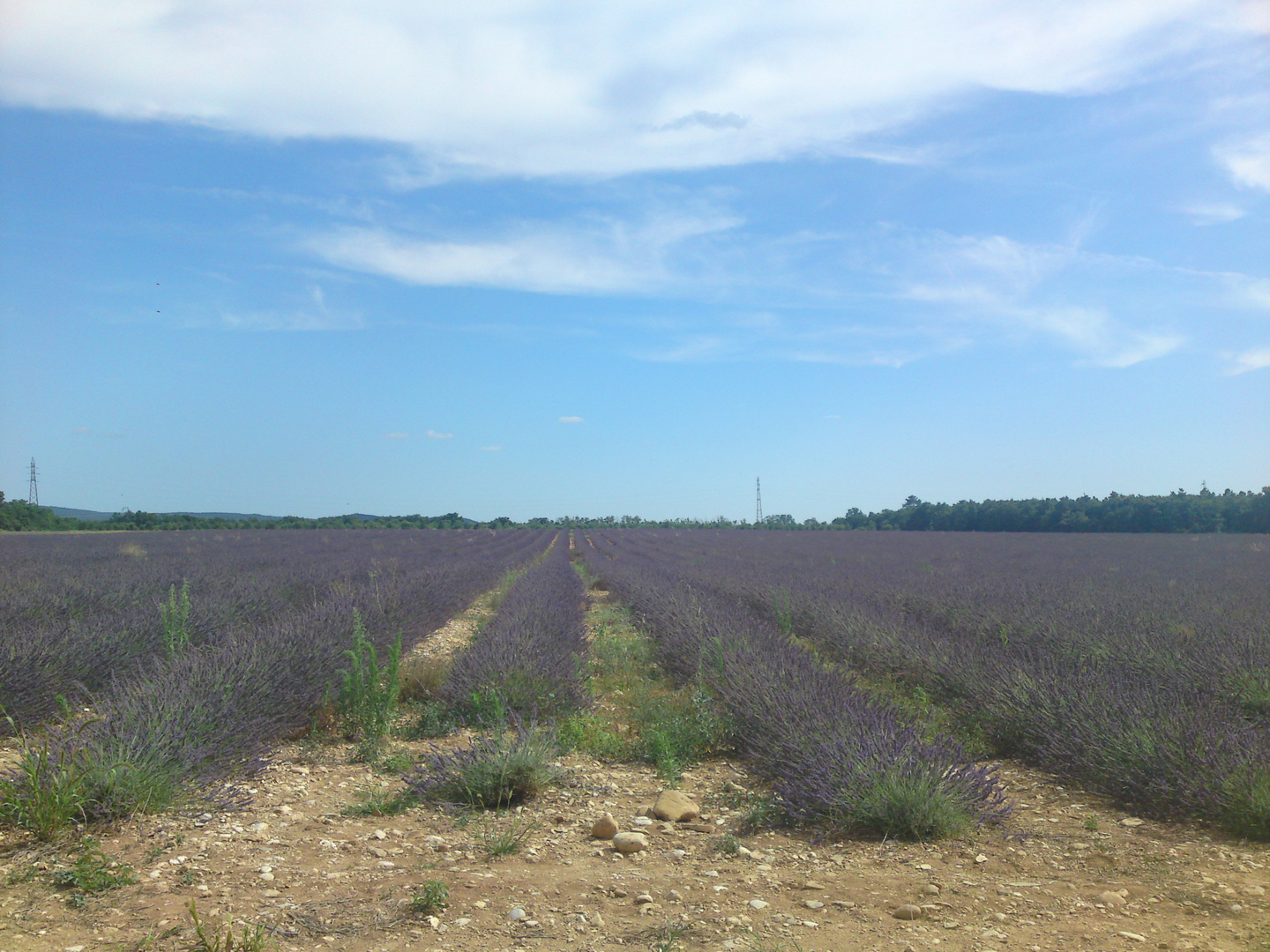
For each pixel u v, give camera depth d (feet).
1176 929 10.29
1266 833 13.83
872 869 12.74
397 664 21.80
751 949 9.75
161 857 12.40
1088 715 18.57
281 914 10.49
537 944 9.86
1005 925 10.49
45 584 40.83
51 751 14.66
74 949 9.18
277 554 86.22
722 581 60.85
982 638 34.40
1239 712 20.68
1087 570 74.18
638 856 13.38
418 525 243.19
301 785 17.31
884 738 15.98
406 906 10.89
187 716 16.97
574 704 23.58
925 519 243.60
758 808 15.44
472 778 16.25
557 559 107.86
